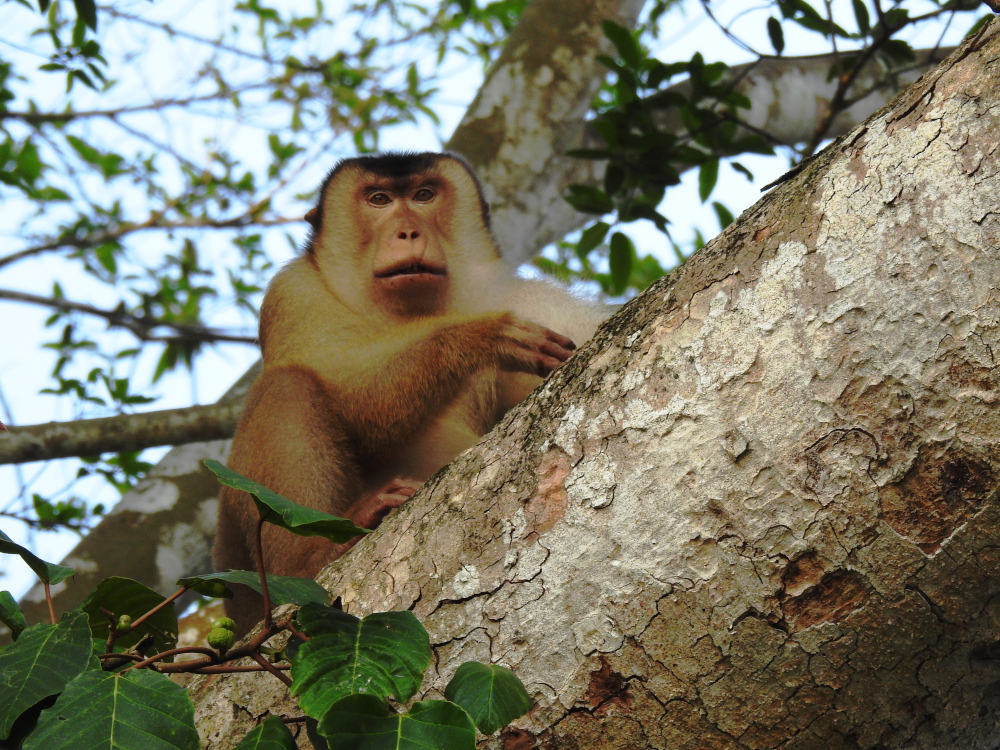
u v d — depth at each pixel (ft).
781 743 14.90
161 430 46.09
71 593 42.68
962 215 13.56
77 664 14.40
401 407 32.60
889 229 14.19
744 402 14.90
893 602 14.10
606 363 16.72
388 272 37.47
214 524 45.83
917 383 13.73
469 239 40.50
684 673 14.94
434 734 13.38
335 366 34.01
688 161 46.47
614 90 48.26
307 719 15.81
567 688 15.43
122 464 55.36
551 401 17.19
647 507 15.34
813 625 14.40
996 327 13.24
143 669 14.82
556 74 52.31
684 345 15.74
